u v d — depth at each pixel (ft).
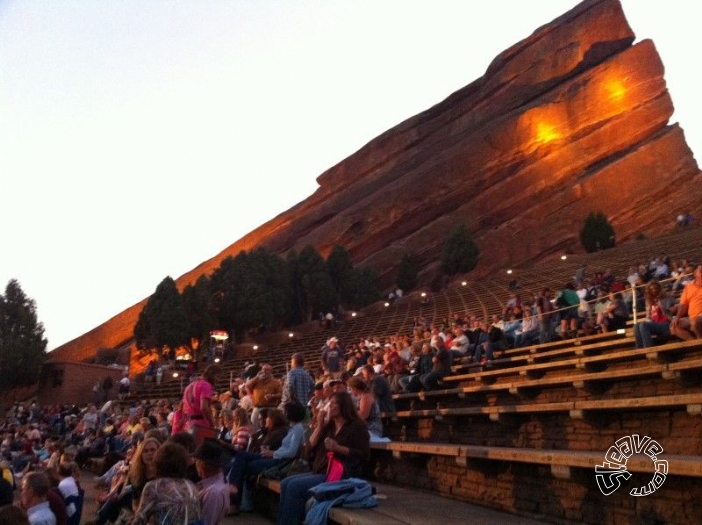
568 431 32.50
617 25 274.77
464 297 149.38
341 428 29.60
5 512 18.75
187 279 257.34
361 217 244.22
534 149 249.75
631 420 29.22
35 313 162.40
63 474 37.29
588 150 251.19
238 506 36.52
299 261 187.01
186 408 39.14
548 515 26.03
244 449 39.06
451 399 50.72
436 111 286.05
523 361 56.65
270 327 175.22
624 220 238.89
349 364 60.70
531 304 78.79
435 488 33.40
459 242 203.31
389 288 227.61
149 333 166.20
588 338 53.21
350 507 27.30
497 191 243.81
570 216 236.63
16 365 153.69
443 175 247.70
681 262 82.69
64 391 153.89
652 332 40.83
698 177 251.19
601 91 257.14
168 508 20.51
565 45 273.54
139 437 58.39
